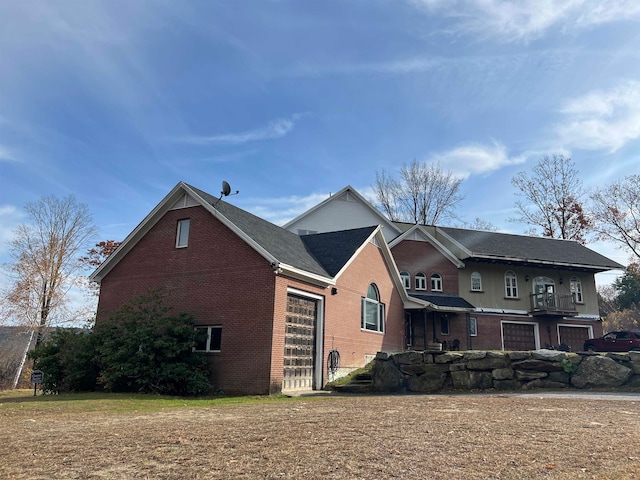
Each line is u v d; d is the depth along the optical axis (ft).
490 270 95.09
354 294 63.52
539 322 94.27
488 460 17.49
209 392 46.26
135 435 21.61
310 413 29.60
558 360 52.60
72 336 52.21
